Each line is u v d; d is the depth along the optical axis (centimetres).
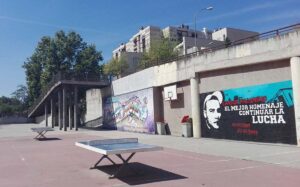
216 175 1097
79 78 4244
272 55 1991
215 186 952
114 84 4162
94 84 4297
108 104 4347
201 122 2588
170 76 2941
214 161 1377
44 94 5203
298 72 1852
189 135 2667
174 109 2967
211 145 1983
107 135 3178
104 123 4494
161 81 3078
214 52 2416
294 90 1867
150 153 1677
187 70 2698
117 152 1070
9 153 1916
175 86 2889
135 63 8788
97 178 1112
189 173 1143
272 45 1994
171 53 6656
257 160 1367
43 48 6725
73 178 1130
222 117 2388
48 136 3153
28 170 1325
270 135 2030
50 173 1238
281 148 1738
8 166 1442
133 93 3625
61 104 4553
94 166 1310
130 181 1048
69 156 1681
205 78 2545
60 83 4166
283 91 1961
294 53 1872
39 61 6862
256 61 2088
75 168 1316
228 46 2303
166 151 1755
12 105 10812
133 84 3622
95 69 6656
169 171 1188
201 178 1059
